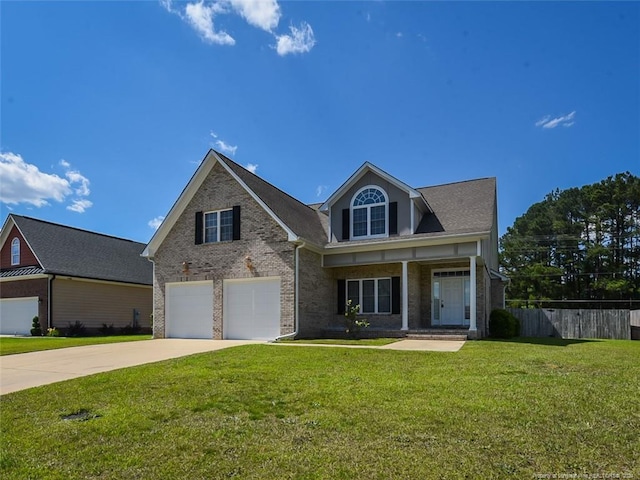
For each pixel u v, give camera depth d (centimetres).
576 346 1337
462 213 1856
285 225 1688
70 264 2592
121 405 649
